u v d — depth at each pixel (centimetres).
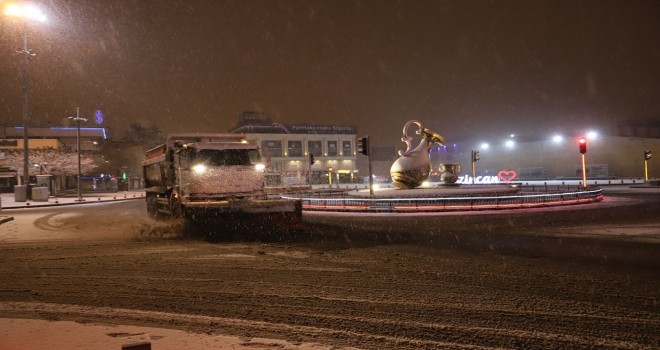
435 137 2880
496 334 527
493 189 2686
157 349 478
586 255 1015
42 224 2006
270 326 567
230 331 548
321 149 10838
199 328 560
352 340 514
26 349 476
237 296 719
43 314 631
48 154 6462
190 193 1582
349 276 849
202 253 1134
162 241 1371
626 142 7281
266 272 897
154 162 2033
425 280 806
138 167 9644
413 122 2911
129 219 2188
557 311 611
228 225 1471
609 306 630
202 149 1628
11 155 6253
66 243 1367
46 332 536
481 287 749
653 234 1320
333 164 10912
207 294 735
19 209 3222
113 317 614
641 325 550
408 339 516
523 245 1174
